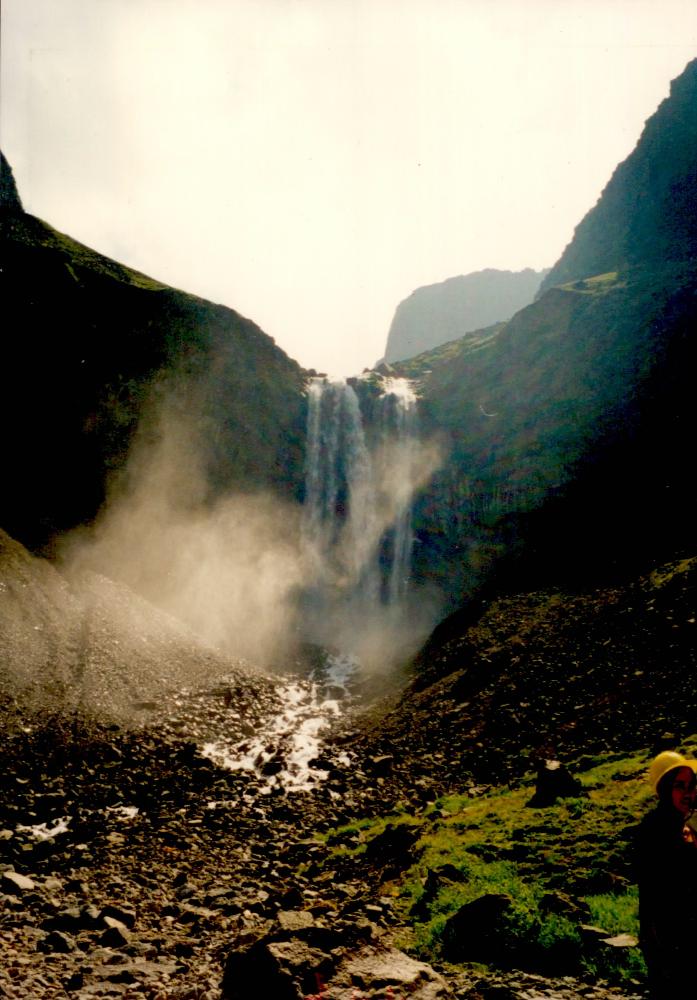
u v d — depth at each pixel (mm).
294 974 6051
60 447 50844
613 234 94375
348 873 13156
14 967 8406
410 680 35844
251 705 33625
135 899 12289
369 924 7230
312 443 63969
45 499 47094
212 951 9109
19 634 31188
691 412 45781
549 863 10312
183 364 59656
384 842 14367
